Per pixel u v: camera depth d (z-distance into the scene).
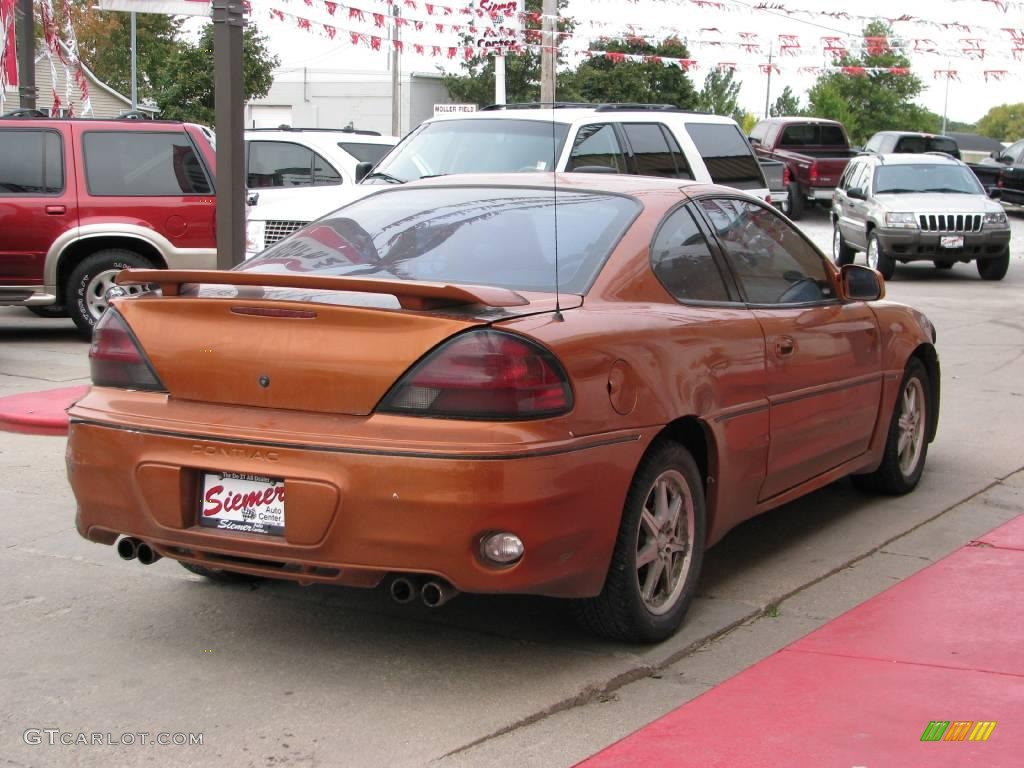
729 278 5.17
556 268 4.23
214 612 4.88
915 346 6.62
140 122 11.91
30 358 10.84
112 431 4.24
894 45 16.27
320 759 3.65
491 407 3.84
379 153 14.48
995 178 33.19
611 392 4.16
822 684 4.20
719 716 3.93
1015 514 6.53
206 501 4.12
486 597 5.07
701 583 5.36
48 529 5.93
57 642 4.55
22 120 11.57
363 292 4.07
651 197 5.03
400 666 4.35
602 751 3.70
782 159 33.19
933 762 3.62
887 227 20.20
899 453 6.73
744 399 4.93
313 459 3.91
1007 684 4.20
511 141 10.32
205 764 3.62
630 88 30.31
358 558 3.90
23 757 3.64
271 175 13.84
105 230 11.61
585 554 4.09
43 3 17.73
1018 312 16.19
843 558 5.75
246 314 4.12
